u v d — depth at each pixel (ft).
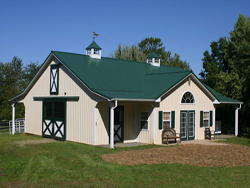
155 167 33.40
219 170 32.19
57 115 61.36
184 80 60.49
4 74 116.16
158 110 55.47
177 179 28.60
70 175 30.04
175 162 36.29
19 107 104.42
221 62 107.04
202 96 64.54
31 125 70.85
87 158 39.17
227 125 85.97
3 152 44.19
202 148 48.16
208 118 66.33
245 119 85.56
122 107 56.34
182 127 60.03
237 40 94.12
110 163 35.68
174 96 58.49
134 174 30.45
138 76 64.69
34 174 30.55
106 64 65.46
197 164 35.29
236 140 63.36
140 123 57.41
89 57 65.72
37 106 68.39
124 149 47.16
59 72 61.21
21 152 44.06
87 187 26.12
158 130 55.36
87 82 52.54
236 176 29.78
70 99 57.41
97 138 51.72
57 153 43.19
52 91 62.90
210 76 102.47
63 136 58.85
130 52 132.98
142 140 56.80
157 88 57.06
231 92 85.81
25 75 122.52
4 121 139.33
